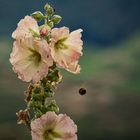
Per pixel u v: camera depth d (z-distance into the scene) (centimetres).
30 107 127
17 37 127
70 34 129
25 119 129
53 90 128
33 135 125
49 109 127
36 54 127
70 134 126
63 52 127
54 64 127
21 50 127
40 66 125
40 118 125
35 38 127
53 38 126
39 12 129
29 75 127
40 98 127
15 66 127
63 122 126
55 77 127
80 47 128
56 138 126
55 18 130
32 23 128
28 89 128
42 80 127
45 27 126
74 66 128
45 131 126
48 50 124
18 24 128
